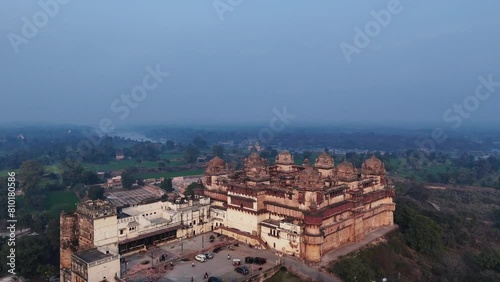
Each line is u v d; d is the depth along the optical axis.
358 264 77.25
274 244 86.25
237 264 78.06
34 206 153.00
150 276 72.94
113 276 71.00
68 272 78.75
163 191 177.38
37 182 173.12
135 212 93.81
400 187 179.62
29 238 96.69
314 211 81.12
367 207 98.62
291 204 86.25
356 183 97.12
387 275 84.00
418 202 154.62
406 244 103.12
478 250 117.50
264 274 74.94
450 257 101.19
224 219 98.06
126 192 183.25
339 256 82.19
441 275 93.44
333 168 103.12
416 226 103.69
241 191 93.56
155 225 89.38
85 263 68.19
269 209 90.56
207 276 72.75
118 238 82.25
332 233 85.19
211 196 104.75
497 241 132.50
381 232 99.38
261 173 95.81
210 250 86.44
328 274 75.94
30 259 88.69
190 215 96.19
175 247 88.31
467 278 94.44
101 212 78.75
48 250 94.81
